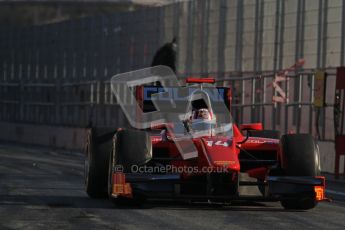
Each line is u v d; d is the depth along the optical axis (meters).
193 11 101.25
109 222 31.88
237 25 92.62
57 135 123.50
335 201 42.94
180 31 103.69
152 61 106.38
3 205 37.72
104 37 120.12
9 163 74.44
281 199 34.81
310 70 79.81
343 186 55.75
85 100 118.81
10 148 112.06
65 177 57.38
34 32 143.25
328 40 78.25
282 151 36.41
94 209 36.16
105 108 112.31
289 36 84.00
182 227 30.67
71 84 123.56
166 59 103.94
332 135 75.50
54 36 136.12
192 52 101.06
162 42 106.38
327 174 68.44
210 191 34.75
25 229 30.02
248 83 88.75
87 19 125.44
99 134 40.47
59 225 31.03
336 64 77.06
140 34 111.31
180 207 37.31
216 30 96.50
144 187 34.66
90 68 123.75
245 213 35.41
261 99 84.75
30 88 136.88
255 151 39.06
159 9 107.88
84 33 126.19
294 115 79.38
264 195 35.28
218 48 95.94
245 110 88.44
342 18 76.69
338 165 63.44
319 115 76.00
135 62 111.75
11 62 151.25
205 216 34.00
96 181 40.28
